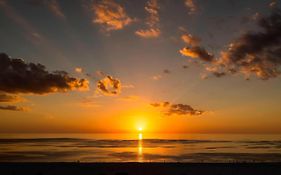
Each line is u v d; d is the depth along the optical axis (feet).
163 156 283.59
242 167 168.55
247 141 634.84
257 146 448.24
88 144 496.64
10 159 253.44
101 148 396.78
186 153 317.42
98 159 254.27
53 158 262.26
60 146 434.71
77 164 180.14
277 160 246.27
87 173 151.64
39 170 159.02
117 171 156.76
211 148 405.18
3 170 159.33
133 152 330.34
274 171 157.69
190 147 425.28
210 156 285.23
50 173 151.23
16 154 302.04
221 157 274.16
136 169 162.81
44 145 457.27
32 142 552.00
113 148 397.60
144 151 347.15
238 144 504.84
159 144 507.71
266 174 150.20
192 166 172.55
